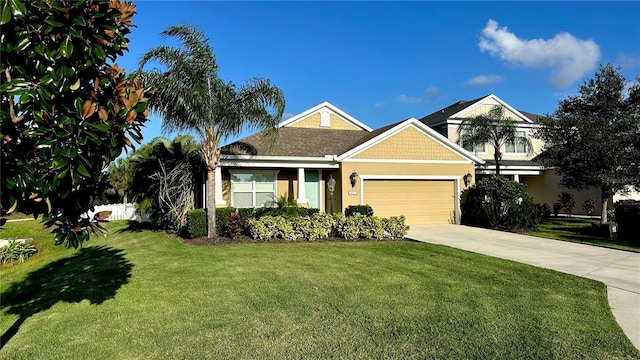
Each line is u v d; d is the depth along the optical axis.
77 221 3.99
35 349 4.76
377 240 13.05
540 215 19.41
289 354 4.54
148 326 5.43
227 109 12.60
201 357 4.49
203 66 12.02
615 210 14.33
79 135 3.24
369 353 4.55
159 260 9.72
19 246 13.04
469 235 14.56
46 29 3.16
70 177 3.39
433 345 4.76
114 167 22.89
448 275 8.23
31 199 3.55
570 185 17.00
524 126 23.77
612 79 16.20
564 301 6.52
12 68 3.32
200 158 15.24
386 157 17.20
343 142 18.91
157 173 15.01
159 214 16.36
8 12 2.85
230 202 16.20
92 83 3.76
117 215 22.94
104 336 5.11
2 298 7.88
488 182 17.27
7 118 3.11
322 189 17.72
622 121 15.43
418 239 13.52
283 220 12.86
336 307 6.16
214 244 11.95
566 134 16.75
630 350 4.63
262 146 16.75
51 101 3.29
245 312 5.95
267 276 8.01
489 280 7.87
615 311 6.08
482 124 19.83
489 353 4.55
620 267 9.19
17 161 3.10
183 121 12.40
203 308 6.13
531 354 4.52
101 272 8.60
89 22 3.47
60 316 5.92
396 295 6.79
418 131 17.81
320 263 9.23
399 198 17.59
